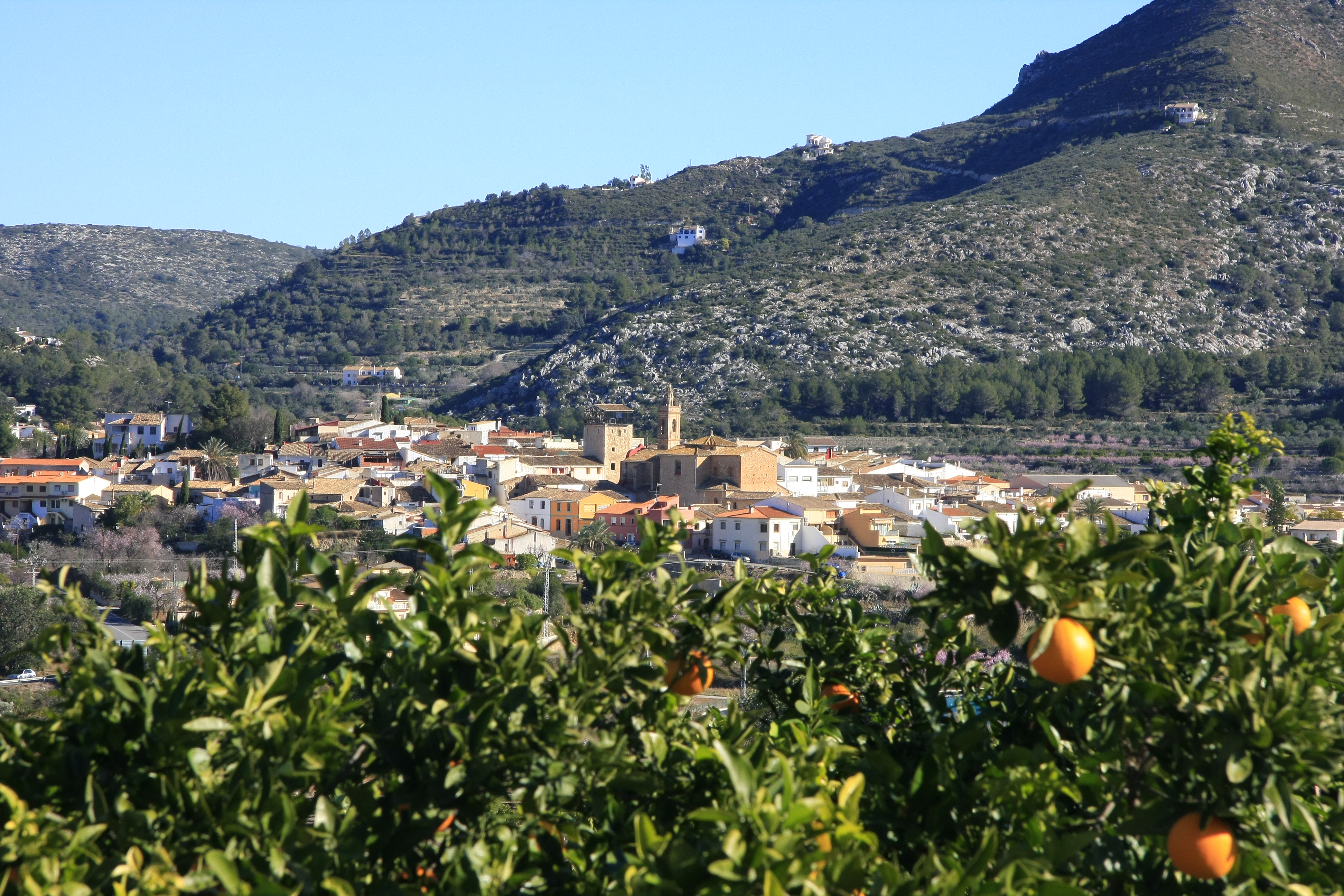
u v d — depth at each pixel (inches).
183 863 191.5
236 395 5506.9
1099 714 231.5
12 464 4126.5
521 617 232.4
